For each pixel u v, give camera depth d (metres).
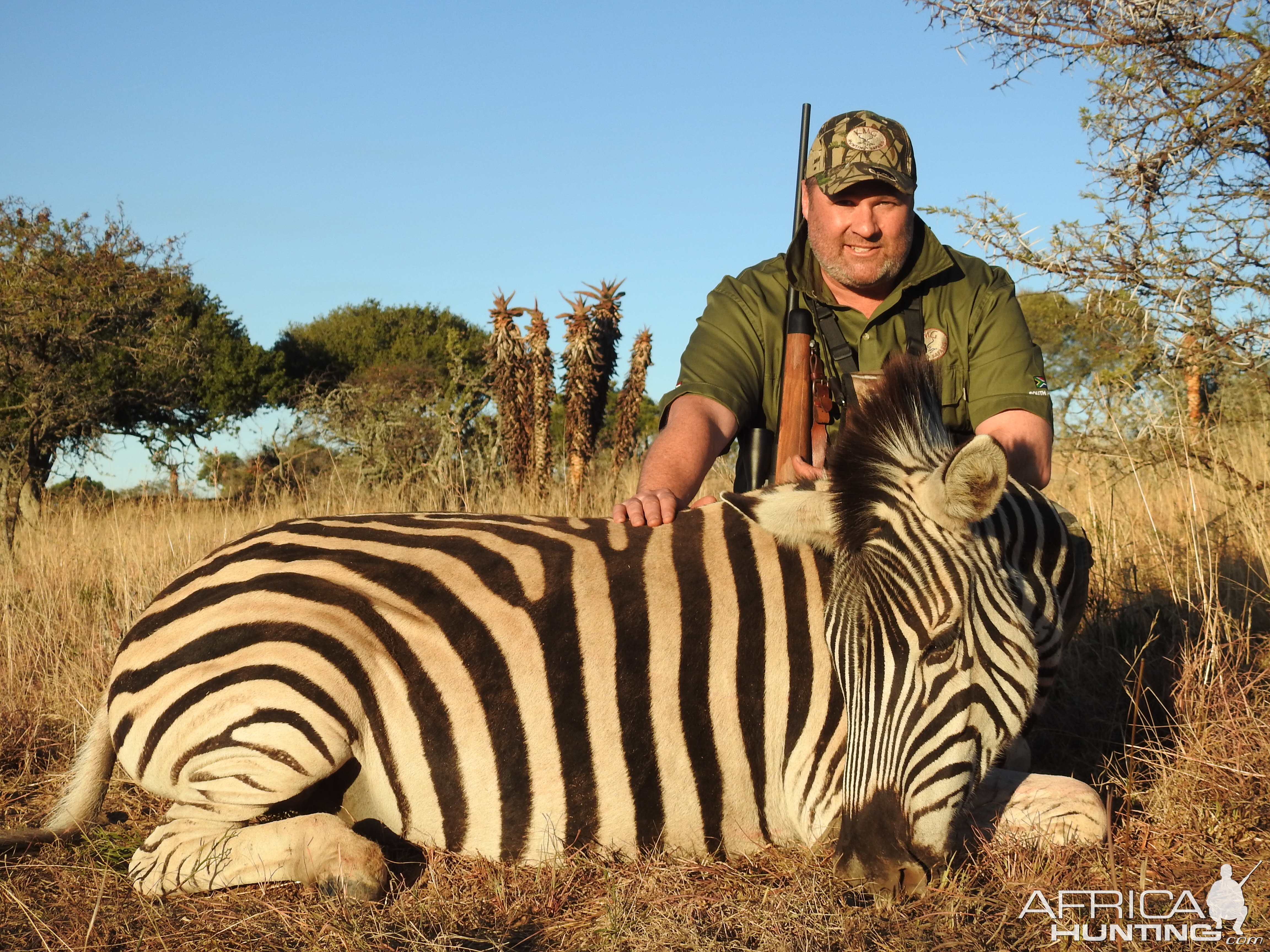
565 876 2.56
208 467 10.85
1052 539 2.90
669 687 2.67
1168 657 3.77
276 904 2.43
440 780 2.61
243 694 2.54
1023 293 7.70
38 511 9.62
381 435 12.40
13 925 2.38
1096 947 2.19
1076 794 2.65
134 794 3.24
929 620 2.25
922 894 2.32
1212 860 2.59
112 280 18.98
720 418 3.38
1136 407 6.01
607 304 8.91
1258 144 5.53
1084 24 5.78
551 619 2.67
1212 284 5.65
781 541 2.70
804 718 2.70
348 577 2.66
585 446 8.84
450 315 35.81
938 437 2.42
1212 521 4.89
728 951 2.18
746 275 3.70
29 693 4.13
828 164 3.23
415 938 2.26
